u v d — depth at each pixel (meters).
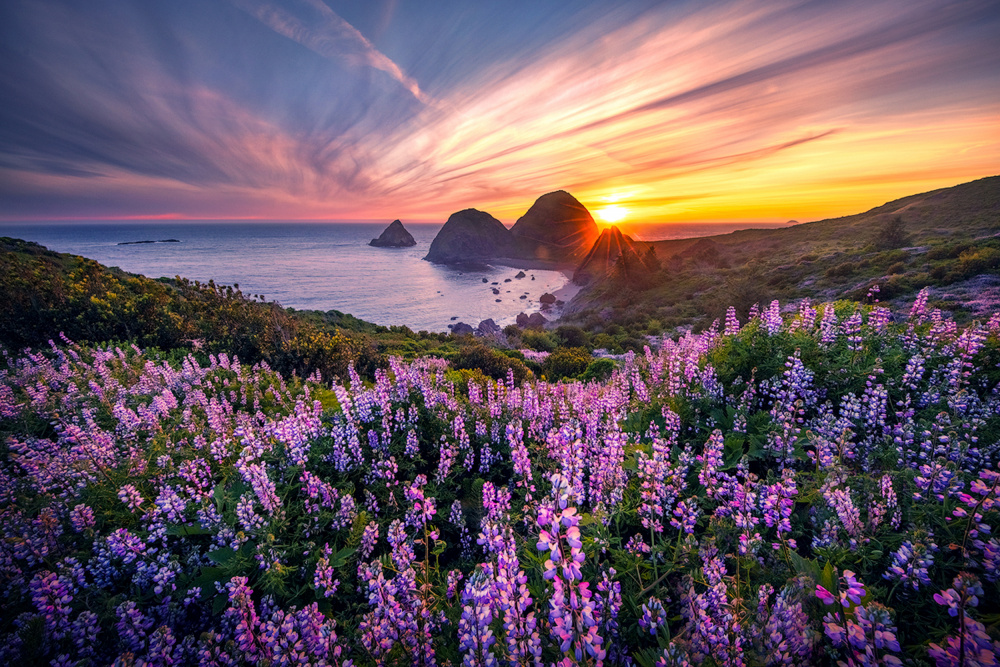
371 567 3.48
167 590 4.36
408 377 8.66
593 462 5.32
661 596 3.50
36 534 4.76
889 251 56.44
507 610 2.59
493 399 8.21
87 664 3.34
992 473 2.94
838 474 3.65
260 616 3.91
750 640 2.59
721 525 3.73
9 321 16.86
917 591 3.16
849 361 7.04
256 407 10.01
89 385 10.62
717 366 8.04
